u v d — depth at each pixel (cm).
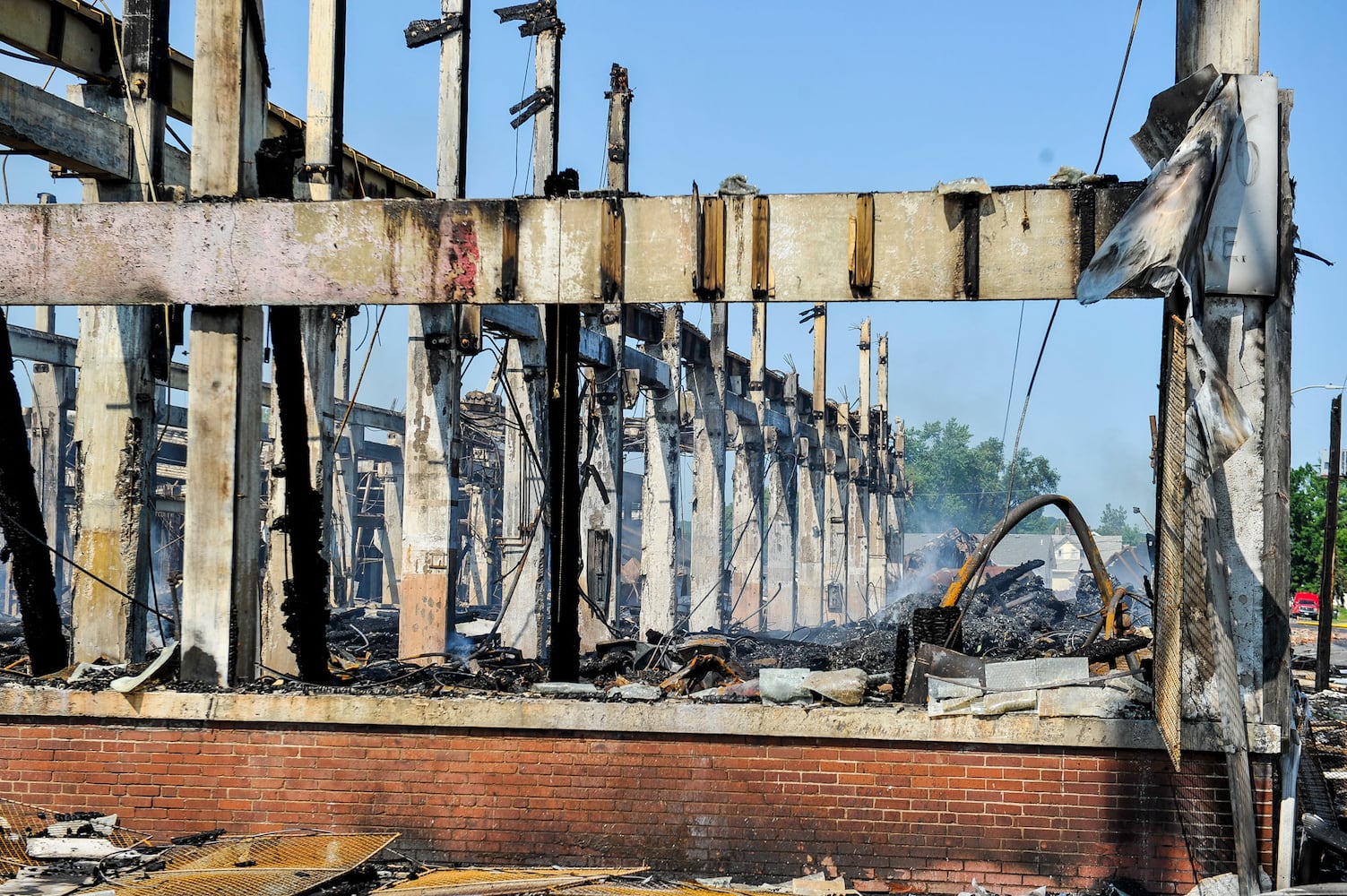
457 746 875
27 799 902
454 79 1727
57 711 903
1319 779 1041
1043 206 854
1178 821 813
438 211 912
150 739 900
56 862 816
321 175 1336
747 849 847
